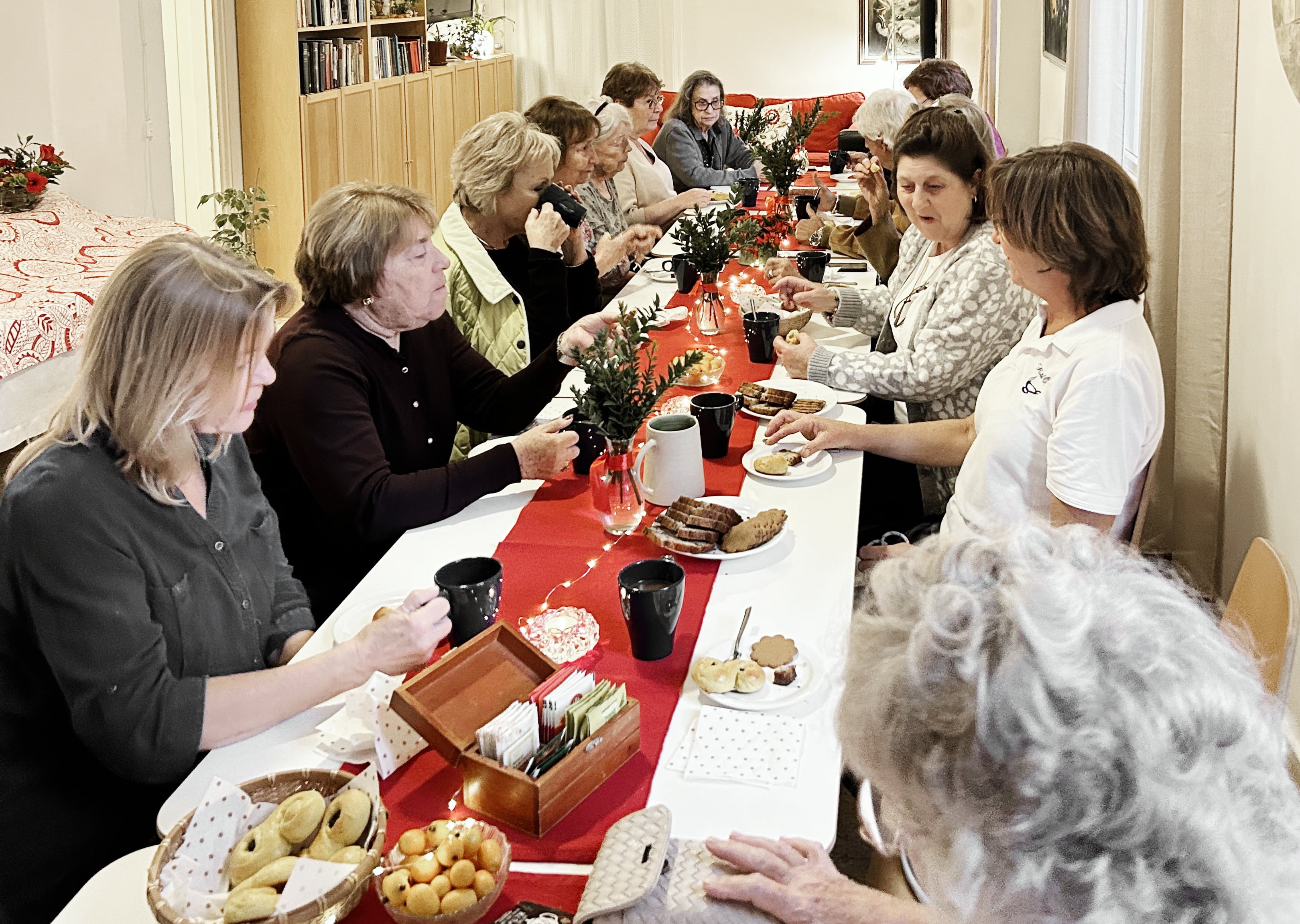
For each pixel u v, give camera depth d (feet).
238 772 4.56
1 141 18.67
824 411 8.34
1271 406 7.48
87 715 4.65
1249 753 2.01
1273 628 4.94
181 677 5.16
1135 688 2.01
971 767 2.03
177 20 20.07
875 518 9.57
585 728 4.35
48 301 14.53
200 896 3.60
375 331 7.55
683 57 30.73
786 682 4.95
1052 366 6.65
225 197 19.12
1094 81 15.60
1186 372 8.14
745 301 11.14
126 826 5.10
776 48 30.12
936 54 26.37
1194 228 7.84
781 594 5.78
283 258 22.40
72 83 18.67
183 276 4.79
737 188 13.15
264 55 21.30
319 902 3.51
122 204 19.31
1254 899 1.92
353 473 6.87
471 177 10.19
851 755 2.26
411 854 3.80
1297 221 6.89
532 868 4.00
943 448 7.88
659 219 16.76
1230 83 7.48
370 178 24.64
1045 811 1.96
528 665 4.84
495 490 7.02
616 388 6.25
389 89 25.17
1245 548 8.14
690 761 4.50
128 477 4.92
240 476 5.82
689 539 6.17
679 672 5.14
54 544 4.62
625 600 5.11
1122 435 6.32
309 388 6.98
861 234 13.29
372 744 4.63
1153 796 1.93
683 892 3.69
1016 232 6.50
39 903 4.91
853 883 3.70
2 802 4.85
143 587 4.84
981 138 8.71
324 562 7.59
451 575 5.29
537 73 31.81
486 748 4.25
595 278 11.41
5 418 13.71
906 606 2.32
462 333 9.98
